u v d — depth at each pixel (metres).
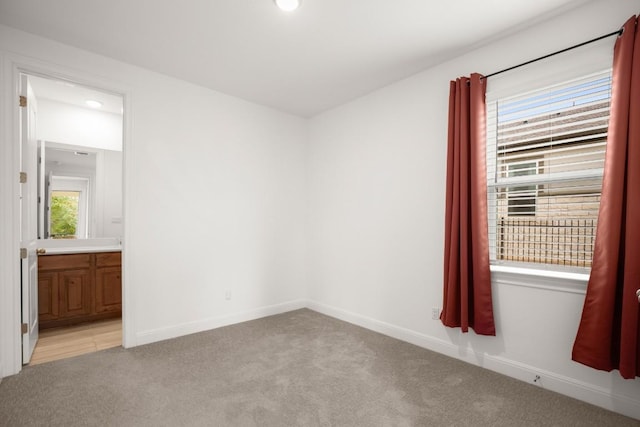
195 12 2.11
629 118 1.78
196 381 2.26
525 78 2.29
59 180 3.72
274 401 2.03
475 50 2.56
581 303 2.04
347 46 2.52
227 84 3.23
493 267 2.44
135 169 2.86
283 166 3.99
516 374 2.32
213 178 3.36
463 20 2.18
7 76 2.29
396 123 3.14
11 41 2.30
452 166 2.55
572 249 2.18
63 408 1.93
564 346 2.11
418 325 2.93
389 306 3.18
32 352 2.73
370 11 2.09
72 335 3.20
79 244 3.82
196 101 3.24
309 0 1.98
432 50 2.57
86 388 2.16
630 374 1.74
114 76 2.75
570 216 2.18
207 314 3.32
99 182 3.97
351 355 2.71
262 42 2.47
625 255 1.77
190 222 3.20
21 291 2.48
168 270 3.06
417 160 2.95
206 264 3.31
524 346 2.29
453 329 2.68
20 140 2.39
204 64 2.83
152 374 2.36
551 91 2.23
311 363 2.56
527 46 2.28
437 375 2.37
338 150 3.78
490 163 2.54
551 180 2.23
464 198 2.44
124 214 2.81
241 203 3.59
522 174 2.41
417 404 2.01
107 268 3.74
